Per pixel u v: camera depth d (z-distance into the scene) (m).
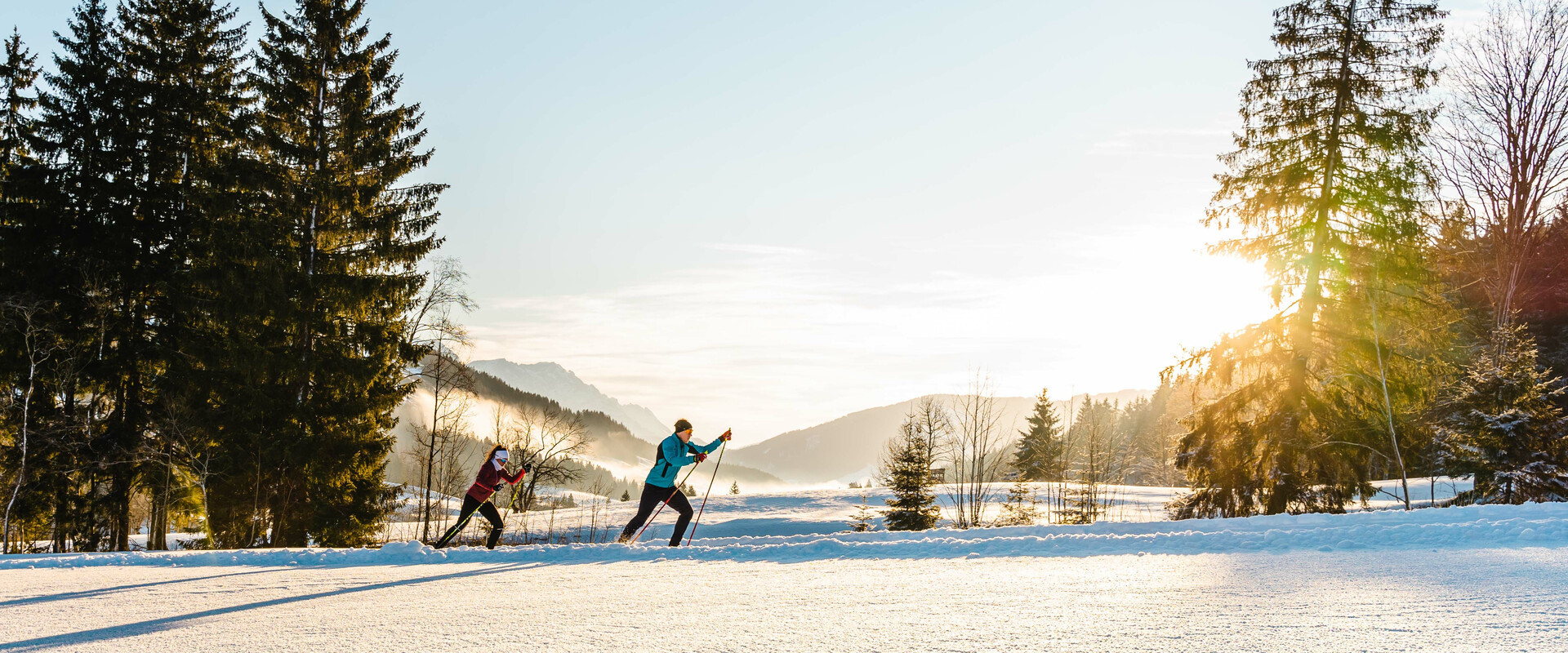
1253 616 4.58
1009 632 4.36
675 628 4.77
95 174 24.00
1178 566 7.30
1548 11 28.34
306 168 24.94
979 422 30.36
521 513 32.28
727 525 35.22
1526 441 22.08
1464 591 5.23
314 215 24.64
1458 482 31.20
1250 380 21.22
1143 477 57.97
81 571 8.90
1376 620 4.38
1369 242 19.95
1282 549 8.52
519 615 5.38
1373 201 19.72
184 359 23.95
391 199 25.70
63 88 24.30
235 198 23.78
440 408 28.33
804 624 4.80
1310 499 20.06
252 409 22.98
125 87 24.53
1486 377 23.23
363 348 24.92
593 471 90.31
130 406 24.12
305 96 25.02
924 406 31.36
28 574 8.73
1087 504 32.16
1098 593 5.70
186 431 22.97
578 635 4.61
